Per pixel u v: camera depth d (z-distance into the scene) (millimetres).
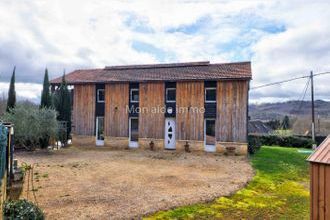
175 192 9562
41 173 12016
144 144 21094
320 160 5840
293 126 43500
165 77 20719
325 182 5754
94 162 15031
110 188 9859
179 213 7727
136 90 21844
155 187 10133
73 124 23312
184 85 20234
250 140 19797
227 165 14727
